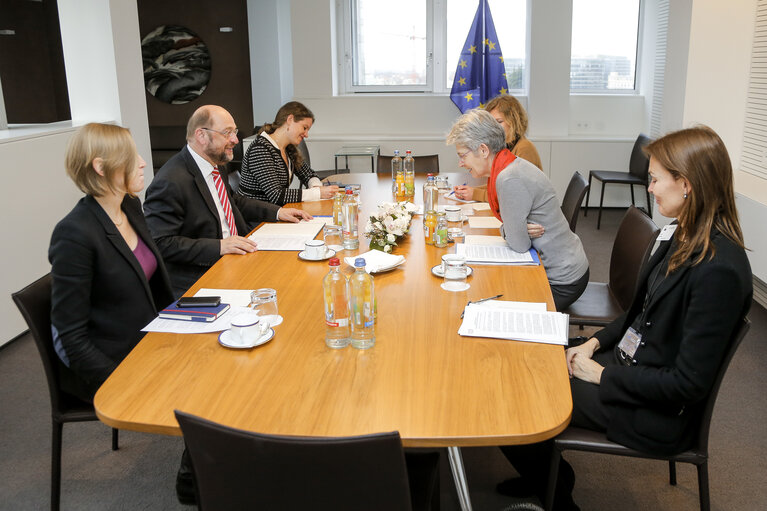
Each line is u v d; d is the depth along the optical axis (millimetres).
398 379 1598
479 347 1774
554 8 6246
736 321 1623
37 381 3215
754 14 4523
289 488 1220
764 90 4316
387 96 6742
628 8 6625
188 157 2867
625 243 2834
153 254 2332
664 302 1776
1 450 2639
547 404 1481
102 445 2672
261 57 7586
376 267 2383
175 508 2275
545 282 2295
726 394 3023
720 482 2389
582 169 6527
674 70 5047
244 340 1763
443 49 6828
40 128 3986
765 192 4004
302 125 3805
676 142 1703
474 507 2232
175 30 7598
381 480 1203
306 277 2373
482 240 2814
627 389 1760
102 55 4422
